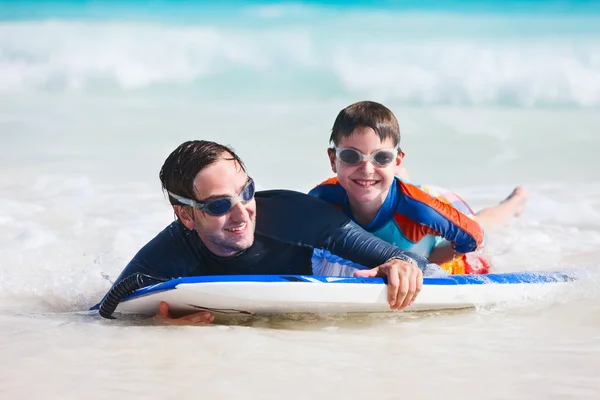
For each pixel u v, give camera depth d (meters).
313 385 5.57
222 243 7.25
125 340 6.60
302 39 29.33
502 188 13.91
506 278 7.78
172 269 7.54
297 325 7.23
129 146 17.48
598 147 17.44
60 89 26.61
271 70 27.47
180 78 27.34
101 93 26.00
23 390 5.48
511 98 24.30
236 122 20.50
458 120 21.03
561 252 10.22
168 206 12.49
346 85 25.78
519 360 6.11
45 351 6.31
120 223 11.52
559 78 24.36
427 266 8.59
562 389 5.50
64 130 19.34
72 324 7.15
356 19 34.25
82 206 12.45
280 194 7.77
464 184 14.26
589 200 13.01
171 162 7.21
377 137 8.44
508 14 34.19
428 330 6.98
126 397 5.35
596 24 31.31
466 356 6.21
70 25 30.48
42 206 12.47
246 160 15.84
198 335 6.75
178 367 5.93
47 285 8.90
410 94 25.11
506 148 17.42
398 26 32.31
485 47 27.00
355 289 7.09
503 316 7.43
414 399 5.32
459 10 35.53
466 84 24.55
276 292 7.04
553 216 12.08
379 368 5.93
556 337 6.74
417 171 15.32
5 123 20.25
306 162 15.63
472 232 8.93
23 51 28.02
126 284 7.25
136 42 28.62
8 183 13.96
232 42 28.78
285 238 7.48
